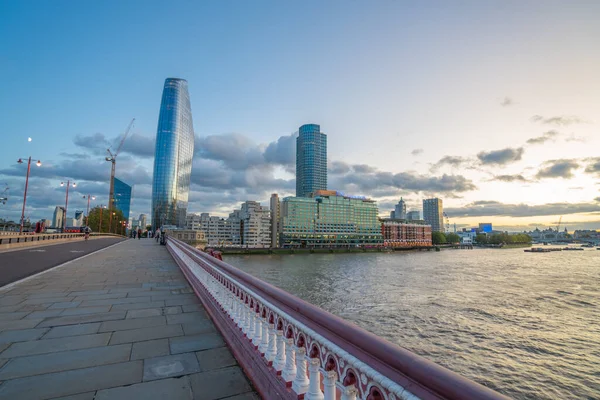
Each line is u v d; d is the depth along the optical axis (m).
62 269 12.21
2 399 2.91
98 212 92.38
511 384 19.28
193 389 3.23
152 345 4.43
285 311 2.76
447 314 35.38
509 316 34.31
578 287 52.66
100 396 3.03
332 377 2.06
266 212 171.38
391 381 1.46
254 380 3.29
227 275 4.72
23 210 32.12
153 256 18.34
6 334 4.73
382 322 32.41
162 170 175.38
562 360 22.59
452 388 1.12
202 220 168.12
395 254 159.88
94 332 4.91
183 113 189.75
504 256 144.88
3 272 11.00
